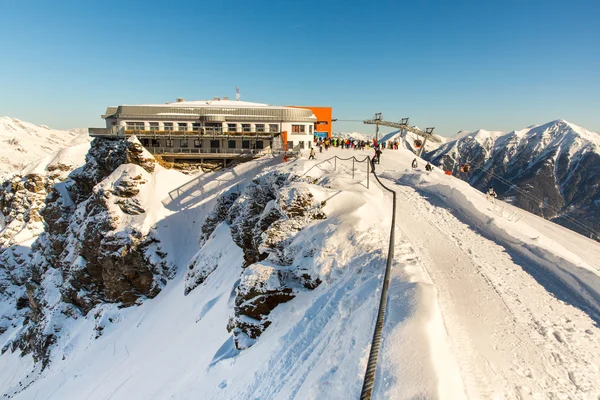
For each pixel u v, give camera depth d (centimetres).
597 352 1486
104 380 3622
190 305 3881
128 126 6738
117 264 5084
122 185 5447
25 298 8238
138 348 3922
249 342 2267
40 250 7719
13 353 6762
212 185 5922
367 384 884
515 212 3778
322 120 9412
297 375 1516
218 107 7162
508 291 1947
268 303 2325
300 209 2823
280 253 2628
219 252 4356
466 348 1412
